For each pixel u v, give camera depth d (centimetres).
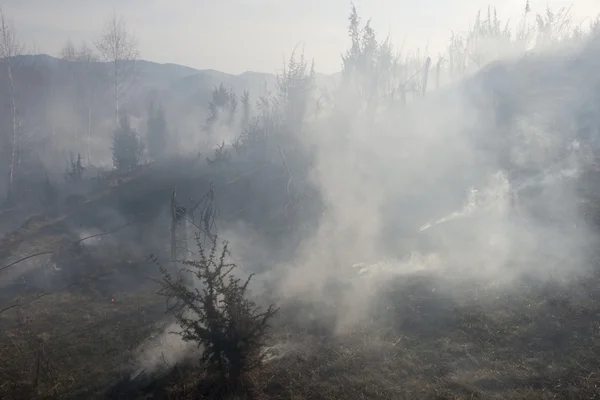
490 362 840
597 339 859
